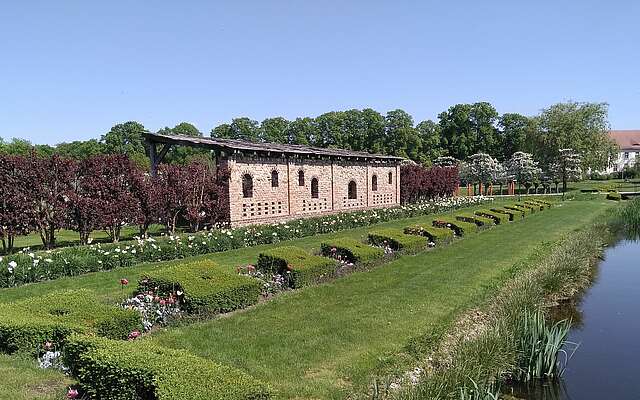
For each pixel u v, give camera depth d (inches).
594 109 2213.3
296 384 230.2
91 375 196.2
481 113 3090.6
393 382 233.8
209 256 572.7
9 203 533.0
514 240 721.0
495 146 3063.5
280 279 413.1
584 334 360.8
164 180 757.3
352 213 982.4
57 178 577.9
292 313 341.4
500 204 1457.9
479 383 235.8
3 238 539.2
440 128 3245.6
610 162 2368.4
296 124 3169.3
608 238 805.9
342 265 484.7
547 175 2084.2
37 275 434.3
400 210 1091.3
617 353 322.7
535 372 274.2
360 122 3139.8
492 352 263.9
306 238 742.5
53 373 221.9
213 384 176.7
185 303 329.1
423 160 2906.0
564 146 2151.8
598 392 266.5
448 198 1594.5
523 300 360.2
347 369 247.6
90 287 411.8
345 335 297.6
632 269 587.2
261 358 260.4
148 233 797.9
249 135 3073.3
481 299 386.9
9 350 242.5
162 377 180.2
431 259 553.9
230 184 850.8
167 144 882.1
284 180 977.5
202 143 841.5
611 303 441.7
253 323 318.3
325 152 1104.2
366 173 1252.5
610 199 1617.9
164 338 285.9
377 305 363.6
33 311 269.4
